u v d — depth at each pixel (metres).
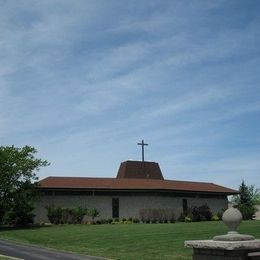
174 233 27.91
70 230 33.38
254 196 70.06
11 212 40.06
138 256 19.94
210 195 52.12
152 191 48.03
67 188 44.59
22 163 39.75
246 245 8.70
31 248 24.52
